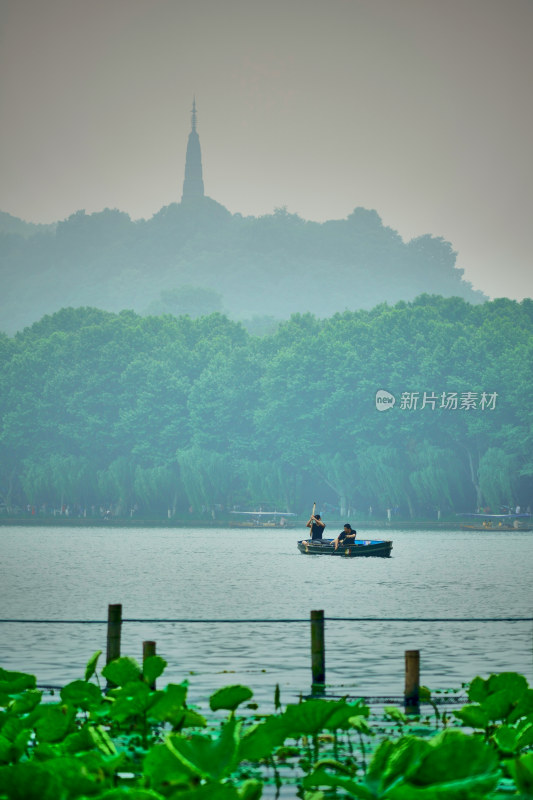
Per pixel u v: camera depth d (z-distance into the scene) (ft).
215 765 105.60
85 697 156.15
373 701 246.27
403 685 276.41
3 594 565.53
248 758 107.86
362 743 170.60
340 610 482.69
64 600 529.86
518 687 149.59
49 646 360.89
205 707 238.48
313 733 126.00
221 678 289.12
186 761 105.09
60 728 137.69
